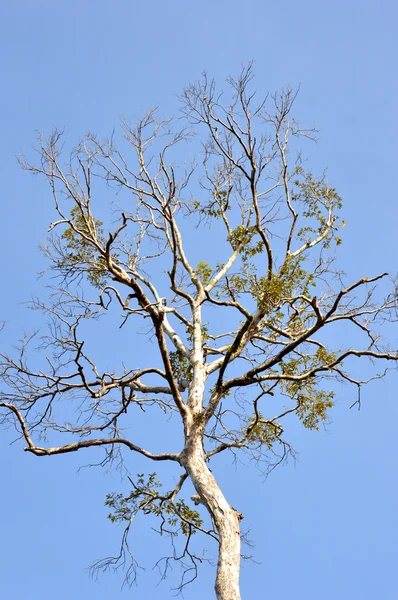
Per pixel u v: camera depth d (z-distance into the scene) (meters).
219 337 17.94
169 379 15.53
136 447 15.88
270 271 15.80
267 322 16.05
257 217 16.64
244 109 17.08
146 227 18.86
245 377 15.53
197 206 19.00
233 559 13.32
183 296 17.09
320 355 15.93
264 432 17.16
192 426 15.27
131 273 18.31
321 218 18.95
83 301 15.84
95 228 16.86
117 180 18.09
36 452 15.30
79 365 15.34
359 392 16.22
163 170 17.97
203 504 14.34
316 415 16.88
